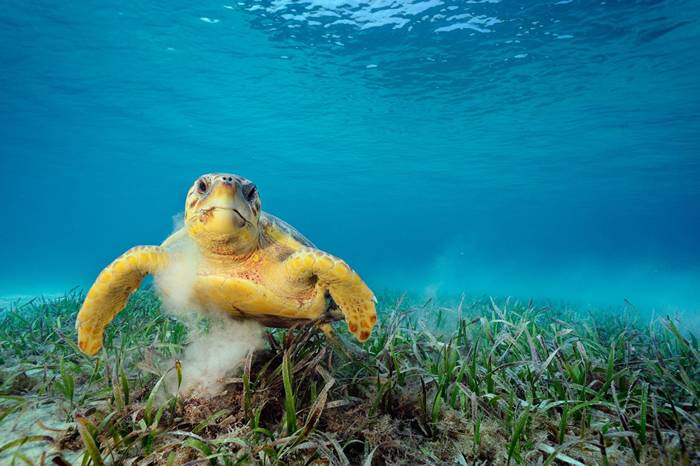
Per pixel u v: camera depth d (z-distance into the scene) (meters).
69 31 15.79
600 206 54.38
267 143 30.27
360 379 3.11
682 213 60.50
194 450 2.30
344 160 34.09
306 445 2.24
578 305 14.72
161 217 120.56
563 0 12.36
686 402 2.99
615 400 2.57
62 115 25.56
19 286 29.03
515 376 3.15
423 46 15.62
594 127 21.94
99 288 3.04
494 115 21.47
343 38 15.67
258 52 16.97
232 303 3.25
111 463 2.15
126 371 3.55
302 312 3.27
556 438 2.56
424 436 2.61
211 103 22.42
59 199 90.25
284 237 3.50
